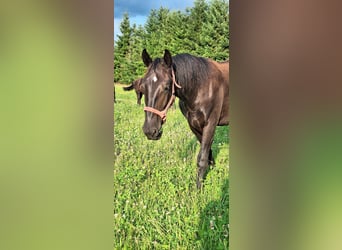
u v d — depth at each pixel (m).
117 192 1.61
